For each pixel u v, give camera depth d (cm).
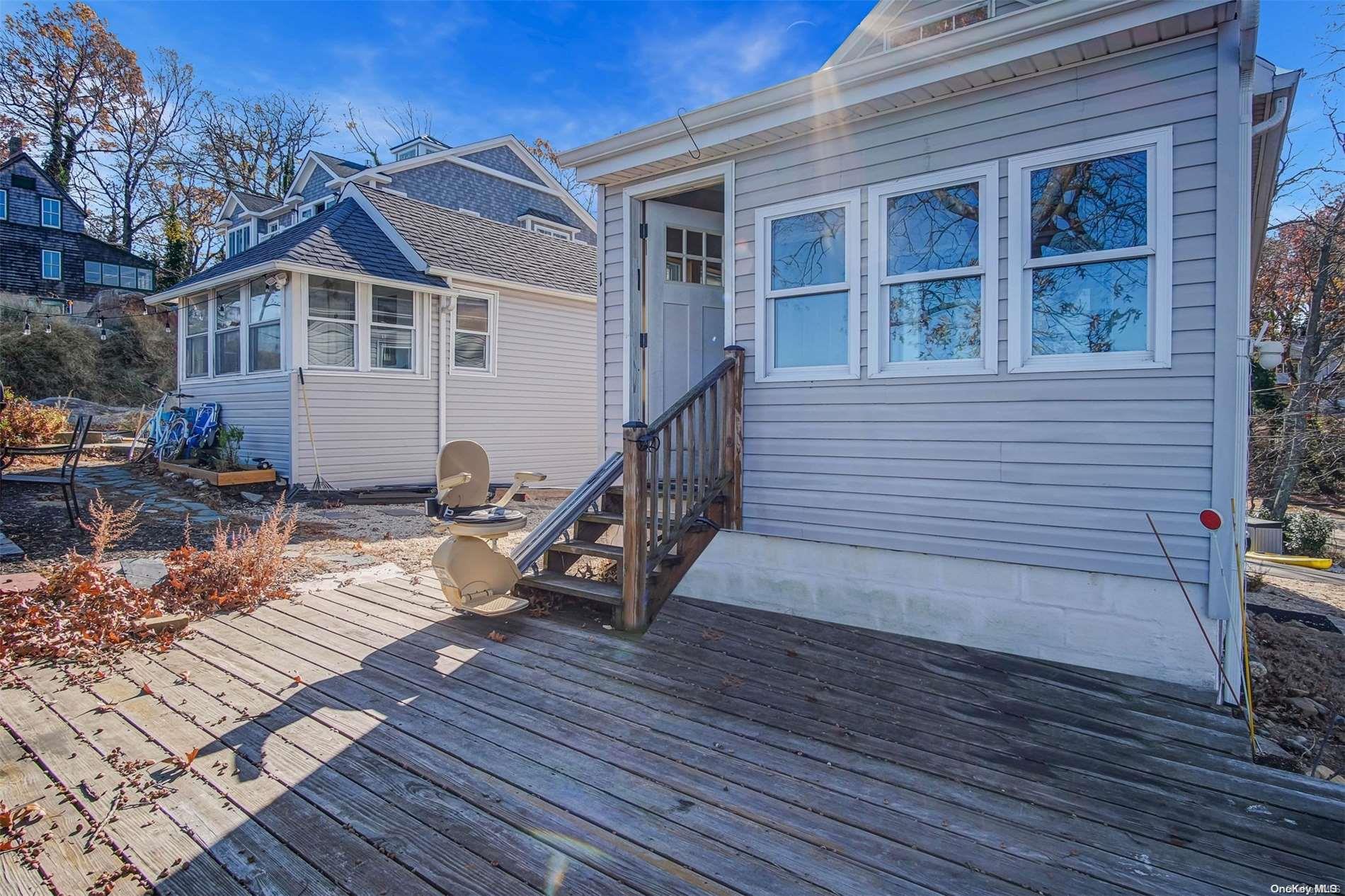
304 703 314
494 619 441
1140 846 223
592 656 381
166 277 2570
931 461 410
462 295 1081
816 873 206
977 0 682
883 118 428
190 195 2873
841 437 442
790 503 464
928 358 414
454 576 406
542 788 249
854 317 437
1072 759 278
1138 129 351
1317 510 1270
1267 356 563
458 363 1084
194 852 207
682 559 472
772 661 376
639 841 219
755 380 480
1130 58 353
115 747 270
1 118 2586
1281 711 339
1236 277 328
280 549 519
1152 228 347
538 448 1192
